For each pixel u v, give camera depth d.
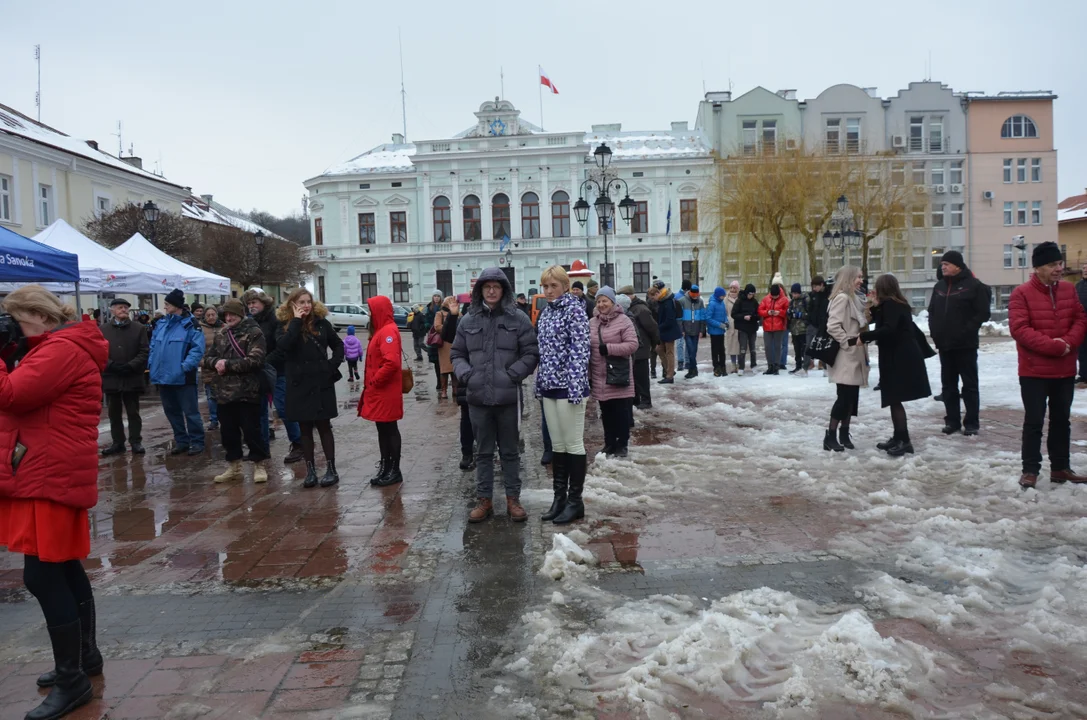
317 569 4.96
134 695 3.36
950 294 8.46
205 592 4.61
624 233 51.06
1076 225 60.44
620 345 7.73
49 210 30.09
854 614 3.74
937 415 9.91
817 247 46.47
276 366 8.75
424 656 3.66
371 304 7.27
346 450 9.40
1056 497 5.79
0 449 3.22
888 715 3.02
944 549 4.85
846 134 50.31
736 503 6.17
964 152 50.69
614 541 5.30
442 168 51.94
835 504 6.02
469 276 52.31
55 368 3.22
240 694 3.34
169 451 9.66
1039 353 6.04
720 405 11.40
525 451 8.97
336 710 3.19
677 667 3.39
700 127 54.31
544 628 3.89
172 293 9.32
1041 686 3.19
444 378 15.10
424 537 5.57
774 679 3.31
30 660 3.77
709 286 50.62
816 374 15.22
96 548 5.58
